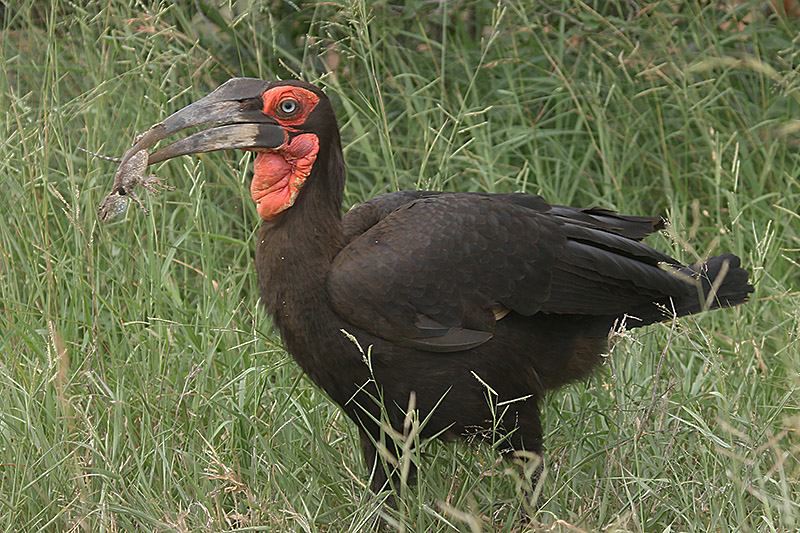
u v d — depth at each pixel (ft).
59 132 37.37
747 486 25.95
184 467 28.30
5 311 33.27
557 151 43.73
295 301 26.45
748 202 39.17
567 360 28.63
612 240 28.09
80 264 33.45
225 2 38.63
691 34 44.70
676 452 29.27
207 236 34.40
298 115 26.09
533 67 45.75
